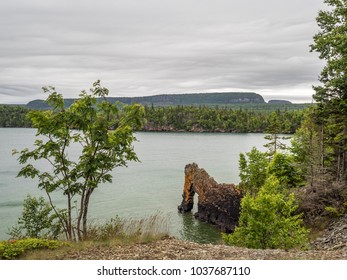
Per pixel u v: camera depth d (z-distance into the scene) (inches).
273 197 789.2
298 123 5984.3
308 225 1042.1
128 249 447.5
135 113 581.3
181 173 2743.6
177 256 420.2
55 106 557.9
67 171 590.2
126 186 2247.8
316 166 1259.2
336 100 1112.2
